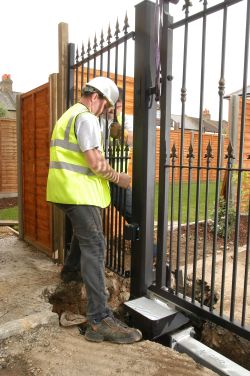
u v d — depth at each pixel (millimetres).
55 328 2736
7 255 4605
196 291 3723
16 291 3330
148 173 3006
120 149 3348
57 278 3715
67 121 2695
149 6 2869
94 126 2578
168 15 2766
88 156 2533
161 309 2846
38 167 4734
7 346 2465
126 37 3107
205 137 12258
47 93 4352
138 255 3105
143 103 2943
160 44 2801
